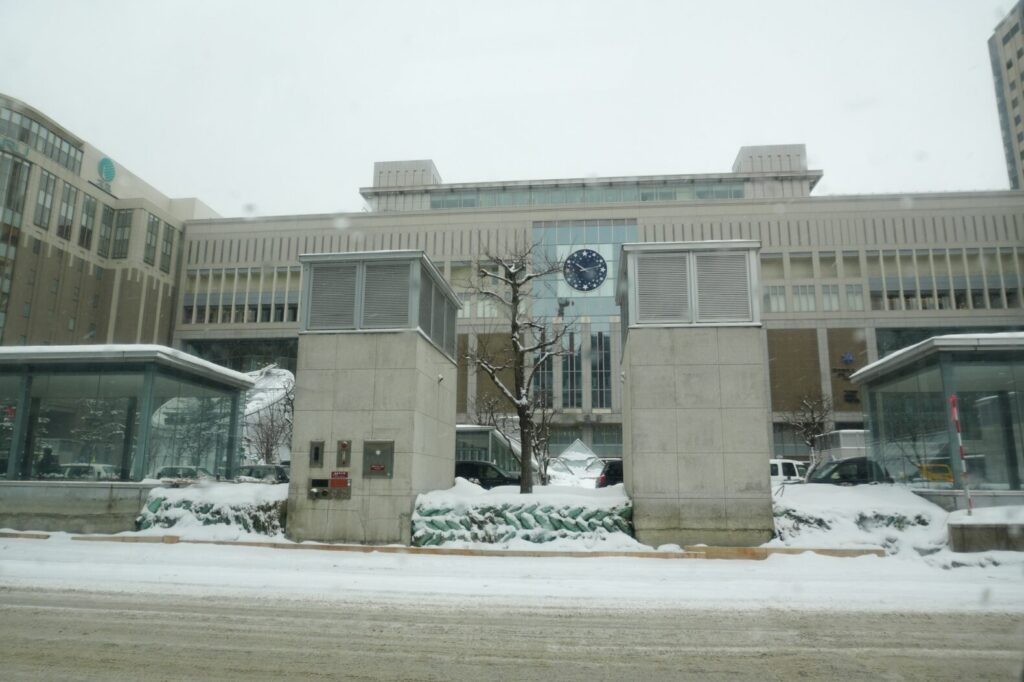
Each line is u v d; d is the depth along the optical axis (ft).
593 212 220.23
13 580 33.63
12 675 18.74
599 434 209.56
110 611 27.12
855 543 42.14
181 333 232.73
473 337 184.03
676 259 47.57
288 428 138.92
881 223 213.46
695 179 247.09
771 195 244.83
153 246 230.27
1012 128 304.09
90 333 216.95
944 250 210.38
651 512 44.19
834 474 64.13
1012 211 210.59
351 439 46.83
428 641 23.03
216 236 239.09
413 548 42.96
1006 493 45.60
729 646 22.74
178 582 33.32
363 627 24.90
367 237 227.20
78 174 219.82
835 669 20.20
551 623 25.85
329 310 49.19
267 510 47.85
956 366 48.62
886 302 208.54
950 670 20.16
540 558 41.04
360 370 47.67
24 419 56.18
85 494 51.03
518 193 252.83
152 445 55.47
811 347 208.23
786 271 212.84
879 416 59.98
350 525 45.62
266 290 232.53
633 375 45.93
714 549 41.32
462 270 217.97
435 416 52.54
